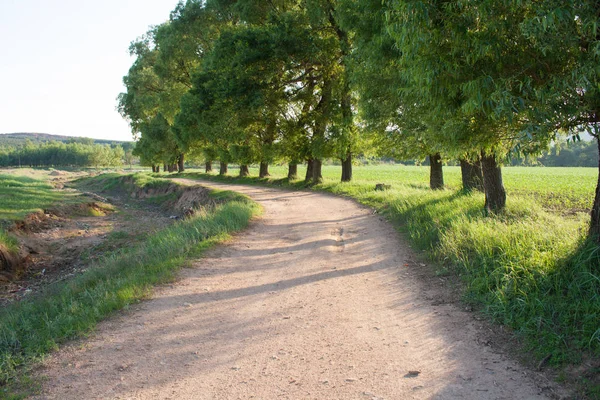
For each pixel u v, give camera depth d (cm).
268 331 537
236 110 2625
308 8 2375
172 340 520
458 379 395
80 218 2189
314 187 2888
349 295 666
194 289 725
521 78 524
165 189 3488
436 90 584
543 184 2659
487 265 653
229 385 406
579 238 586
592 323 430
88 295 709
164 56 3881
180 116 3469
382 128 1644
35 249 1480
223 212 1478
